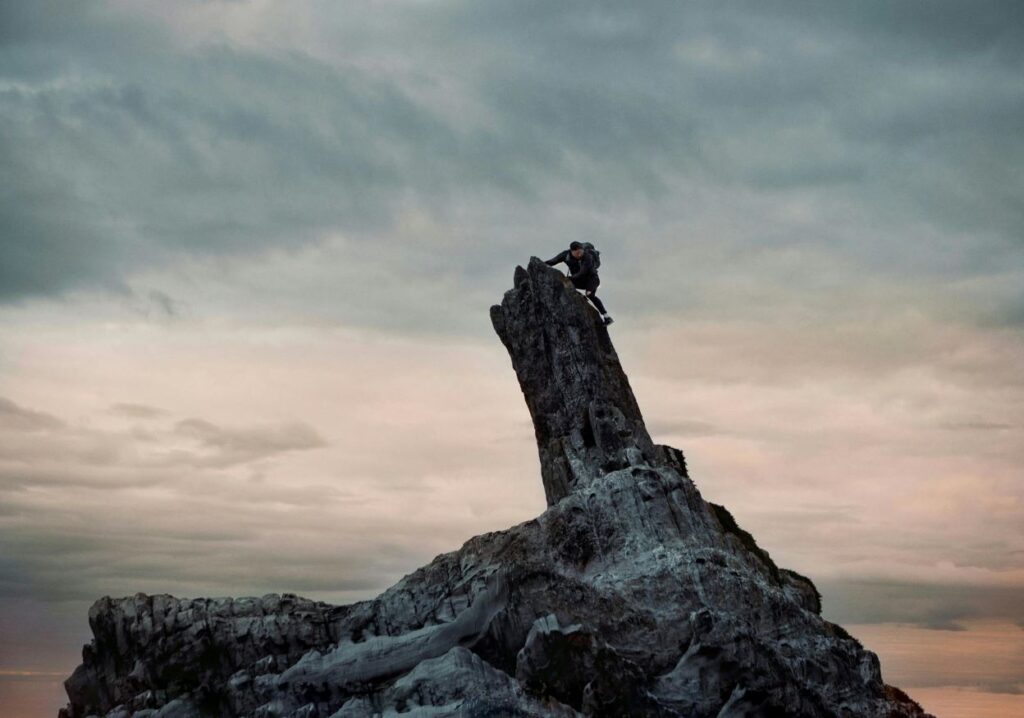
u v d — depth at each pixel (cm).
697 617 5353
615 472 5825
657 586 5503
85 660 5903
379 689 5219
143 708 5559
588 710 5091
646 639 5394
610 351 6312
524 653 5219
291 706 5362
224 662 5647
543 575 5453
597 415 6069
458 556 5762
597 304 6391
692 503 5819
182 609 5778
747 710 5209
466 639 5409
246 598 5803
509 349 6344
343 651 5481
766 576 5816
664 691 5234
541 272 6272
